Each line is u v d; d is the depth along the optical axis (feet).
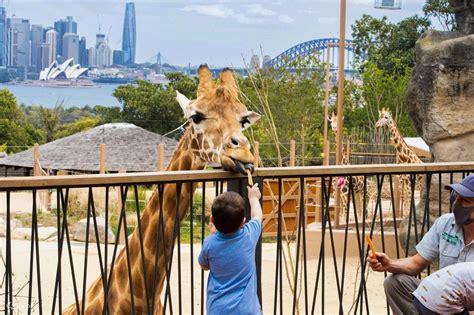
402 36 167.63
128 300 18.12
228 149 16.26
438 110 37.01
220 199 14.38
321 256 17.04
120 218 15.19
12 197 83.61
